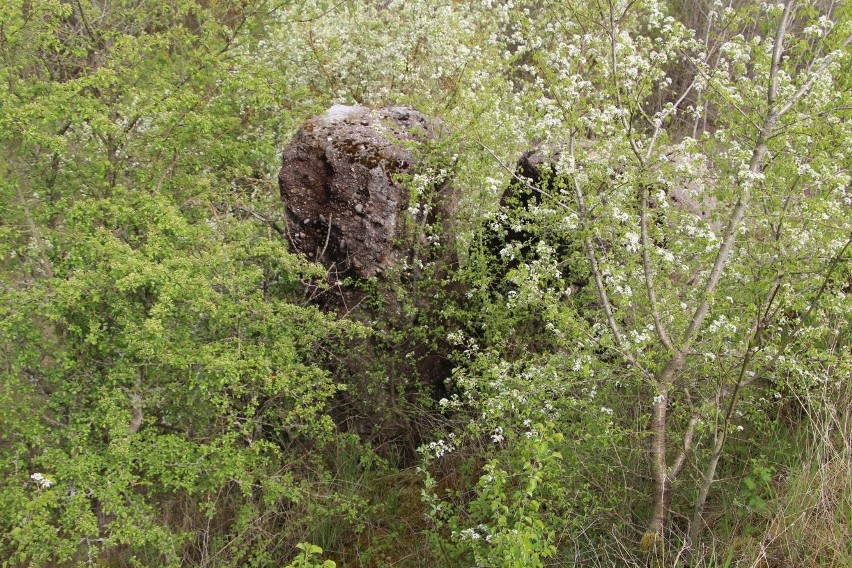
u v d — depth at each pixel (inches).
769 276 136.4
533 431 136.0
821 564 125.8
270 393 175.9
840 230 128.5
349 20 290.7
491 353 176.1
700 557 135.5
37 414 155.7
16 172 159.5
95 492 144.3
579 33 152.9
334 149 194.1
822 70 136.2
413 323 206.7
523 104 172.7
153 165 179.3
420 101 231.1
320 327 177.5
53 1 162.1
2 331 147.6
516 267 201.8
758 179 127.3
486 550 141.8
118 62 170.6
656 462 145.3
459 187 203.9
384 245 193.8
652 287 142.3
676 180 146.7
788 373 148.0
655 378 146.6
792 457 152.3
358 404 210.5
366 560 180.2
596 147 150.9
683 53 155.3
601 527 153.2
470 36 267.6
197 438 169.0
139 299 166.4
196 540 182.7
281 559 182.9
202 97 187.6
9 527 156.6
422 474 204.4
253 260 197.5
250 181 225.0
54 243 160.6
